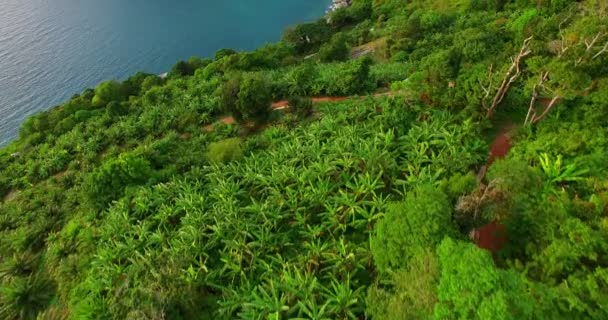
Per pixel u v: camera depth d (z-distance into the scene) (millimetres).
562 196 21688
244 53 66938
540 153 26016
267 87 43594
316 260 24062
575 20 35188
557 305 15594
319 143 34375
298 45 81000
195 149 42344
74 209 40406
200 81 60500
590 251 17688
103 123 56094
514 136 29344
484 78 31984
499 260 20578
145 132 50844
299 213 27625
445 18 62812
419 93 35906
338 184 28875
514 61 28953
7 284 31391
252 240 26859
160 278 23125
